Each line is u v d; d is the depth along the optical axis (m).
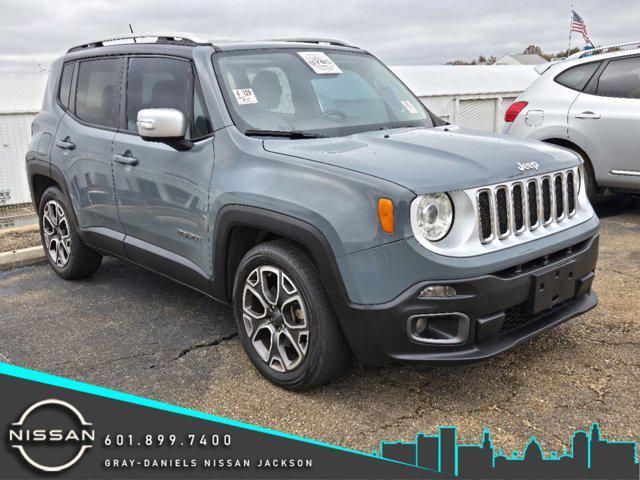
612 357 3.33
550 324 2.98
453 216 2.68
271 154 3.11
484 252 2.68
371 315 2.66
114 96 4.17
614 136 6.03
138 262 4.09
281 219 2.89
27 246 6.08
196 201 3.43
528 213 2.91
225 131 3.33
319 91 3.72
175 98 3.68
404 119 3.90
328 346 2.87
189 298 4.48
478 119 15.67
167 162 3.61
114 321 4.11
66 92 4.75
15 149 9.95
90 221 4.44
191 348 3.65
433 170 2.73
